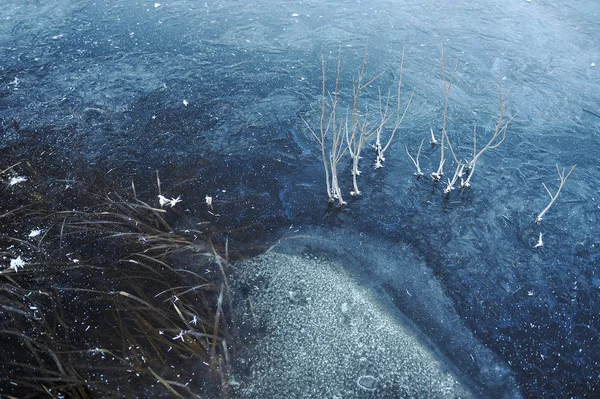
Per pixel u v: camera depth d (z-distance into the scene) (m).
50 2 4.31
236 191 2.66
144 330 2.02
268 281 2.22
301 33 3.97
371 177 2.78
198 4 4.37
